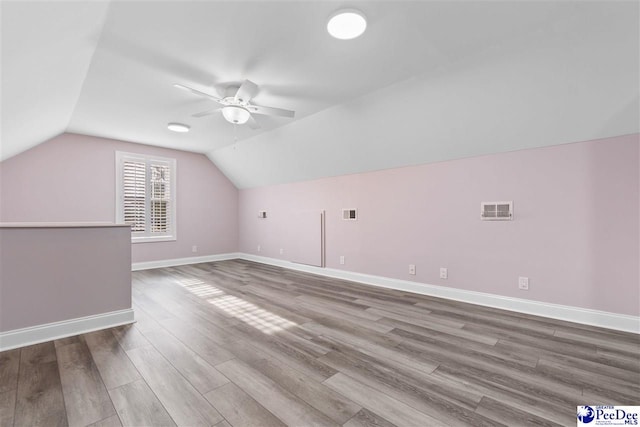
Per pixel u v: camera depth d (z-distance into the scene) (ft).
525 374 5.92
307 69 8.52
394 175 12.95
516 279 9.80
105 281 8.49
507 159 9.93
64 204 14.76
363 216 14.12
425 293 11.93
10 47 4.98
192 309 10.06
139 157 17.24
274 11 6.12
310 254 16.55
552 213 9.12
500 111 8.93
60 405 4.95
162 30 6.72
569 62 7.14
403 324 8.65
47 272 7.66
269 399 5.15
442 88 9.07
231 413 4.78
